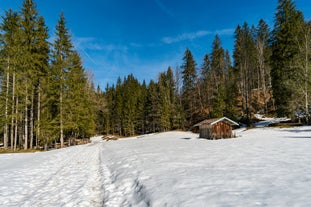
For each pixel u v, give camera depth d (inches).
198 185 207.0
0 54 867.4
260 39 1787.6
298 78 976.3
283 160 322.0
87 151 739.4
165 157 415.2
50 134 992.9
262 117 1466.5
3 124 926.4
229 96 1633.9
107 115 2314.2
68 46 1084.5
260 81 1889.8
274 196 164.2
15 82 892.6
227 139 868.6
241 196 168.6
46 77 981.2
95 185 271.6
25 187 268.1
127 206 187.6
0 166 441.1
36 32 938.1
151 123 2198.6
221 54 1969.7
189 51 1902.1
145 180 245.0
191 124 1846.7
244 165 296.4
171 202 170.1
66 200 214.5
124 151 603.2
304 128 882.1
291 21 1097.4
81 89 1209.4
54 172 363.6
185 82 1892.2
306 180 204.8
